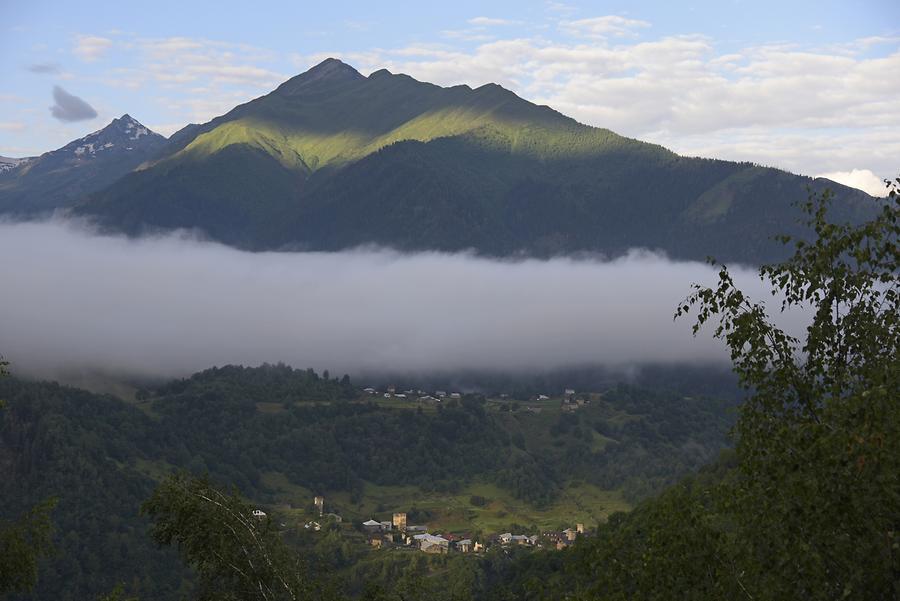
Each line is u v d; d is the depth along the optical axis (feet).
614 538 52.60
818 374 45.62
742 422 46.65
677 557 47.44
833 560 41.14
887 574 39.78
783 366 46.11
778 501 42.68
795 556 41.32
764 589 42.32
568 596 52.60
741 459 45.75
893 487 39.22
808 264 46.60
